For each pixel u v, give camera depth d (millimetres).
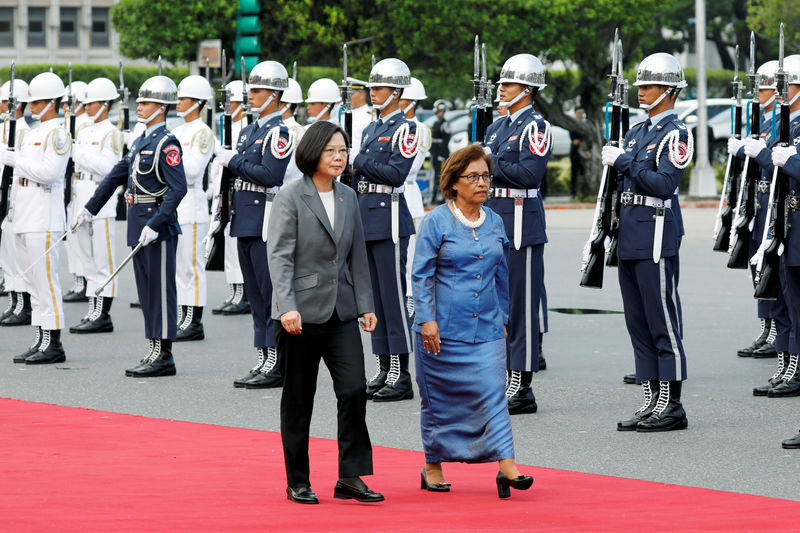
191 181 16469
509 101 11750
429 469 8531
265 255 12820
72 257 19375
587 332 16344
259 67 13008
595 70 39219
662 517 7715
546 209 38094
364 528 7312
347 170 12469
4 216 14773
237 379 12977
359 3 33875
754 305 18609
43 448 9797
